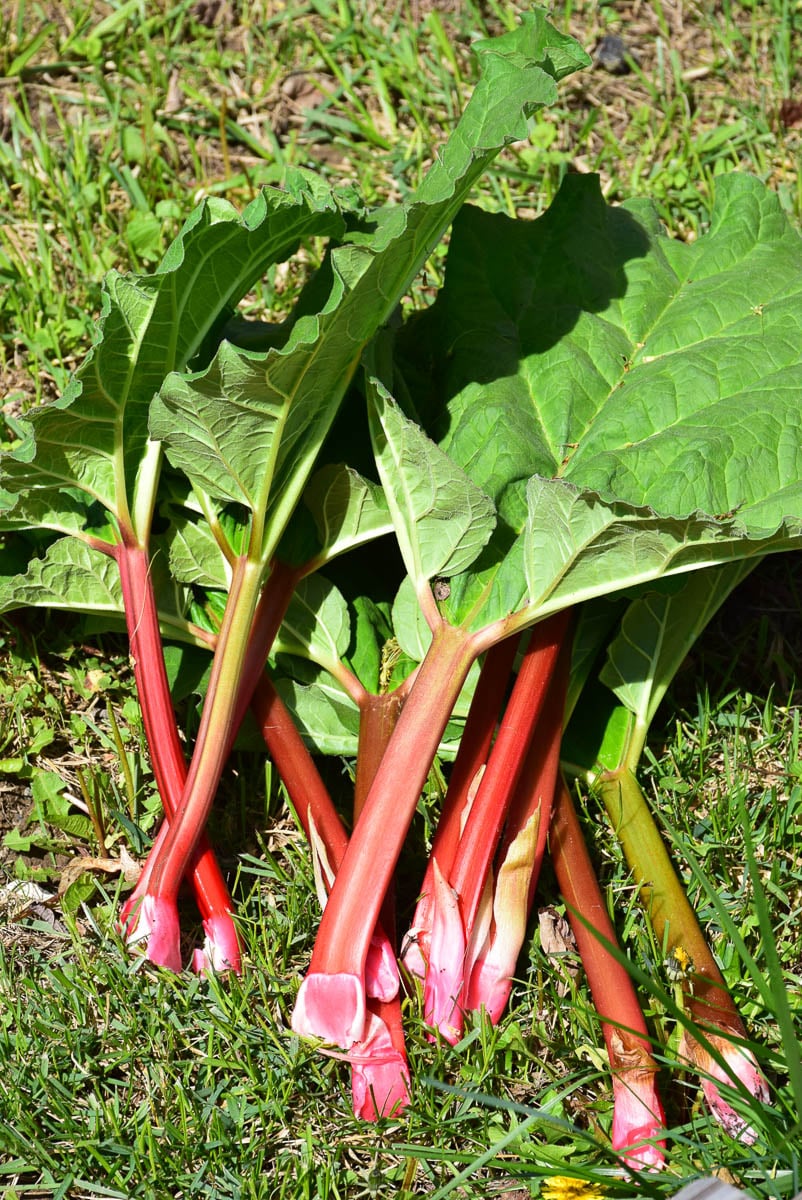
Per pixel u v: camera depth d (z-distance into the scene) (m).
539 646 1.91
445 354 2.29
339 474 1.96
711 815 2.10
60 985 1.86
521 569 1.87
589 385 2.16
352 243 1.86
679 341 2.23
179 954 1.85
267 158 3.39
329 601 2.06
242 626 1.90
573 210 2.39
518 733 1.86
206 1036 1.82
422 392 2.31
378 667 2.08
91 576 2.07
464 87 3.59
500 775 1.84
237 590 1.92
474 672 2.11
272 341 2.14
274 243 1.97
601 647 2.16
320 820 1.94
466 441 2.08
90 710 2.31
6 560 2.20
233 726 1.91
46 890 2.05
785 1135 1.51
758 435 1.98
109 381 1.88
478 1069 1.73
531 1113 1.61
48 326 2.84
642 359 2.21
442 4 3.84
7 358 2.86
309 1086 1.77
